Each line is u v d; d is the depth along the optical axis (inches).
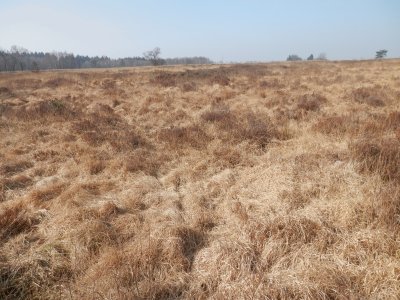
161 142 308.0
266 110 411.8
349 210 164.4
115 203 198.8
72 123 371.6
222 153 269.0
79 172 247.8
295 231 152.2
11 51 3870.6
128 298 122.6
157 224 172.7
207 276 134.5
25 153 291.9
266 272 134.6
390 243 139.9
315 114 374.6
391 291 119.3
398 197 163.9
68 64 3912.4
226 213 186.7
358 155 220.4
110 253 147.2
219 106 434.3
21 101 537.3
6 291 131.8
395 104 410.0
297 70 1014.4
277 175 216.8
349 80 657.0
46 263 145.6
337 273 128.1
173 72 991.0
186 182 233.0
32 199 202.2
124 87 682.2
